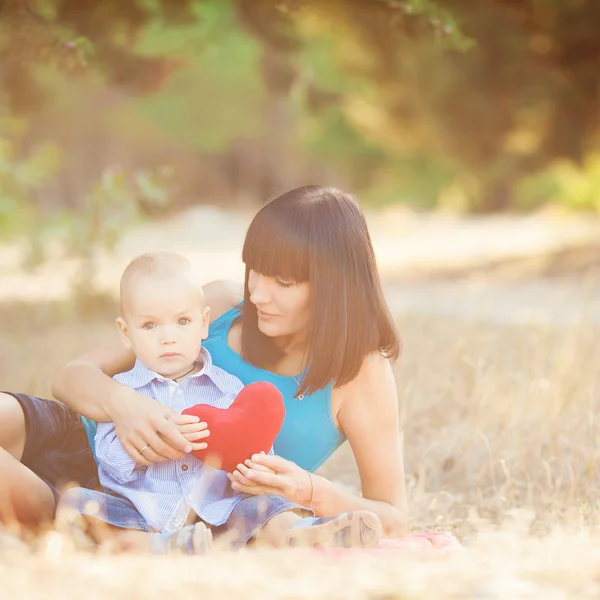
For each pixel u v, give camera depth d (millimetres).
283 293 7266
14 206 28109
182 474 6996
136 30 21547
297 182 102938
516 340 17672
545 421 11586
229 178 105125
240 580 4887
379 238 56469
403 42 36469
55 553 5676
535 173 59500
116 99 86062
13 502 6977
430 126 43969
